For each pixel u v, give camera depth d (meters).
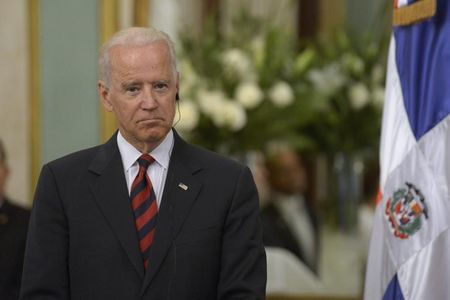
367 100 22.53
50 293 9.54
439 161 10.95
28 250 9.73
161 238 9.53
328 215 22.44
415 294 10.93
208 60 21.20
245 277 9.55
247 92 20.75
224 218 9.73
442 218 10.84
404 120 11.44
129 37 9.47
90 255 9.55
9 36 18.17
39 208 9.78
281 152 21.70
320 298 20.92
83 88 18.25
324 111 22.61
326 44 24.02
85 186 9.79
